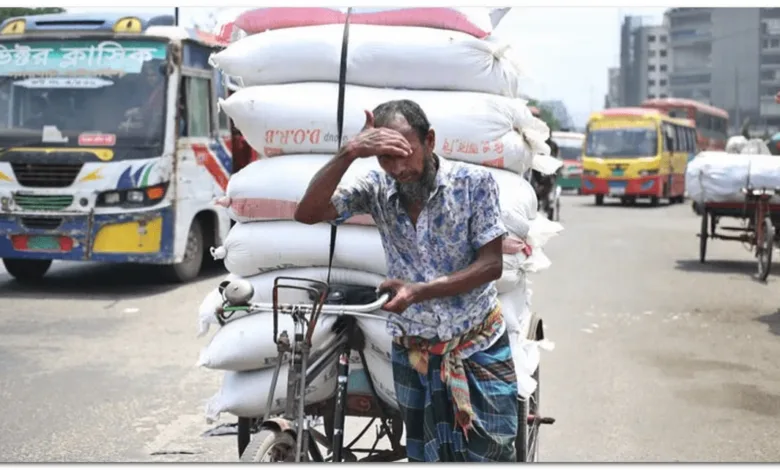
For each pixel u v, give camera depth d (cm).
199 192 1104
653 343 793
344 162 305
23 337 796
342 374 354
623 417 584
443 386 327
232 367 395
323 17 418
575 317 907
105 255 1011
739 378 679
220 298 411
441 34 401
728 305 980
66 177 1005
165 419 572
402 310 310
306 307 332
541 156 455
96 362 710
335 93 399
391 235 323
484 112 397
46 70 1041
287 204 392
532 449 448
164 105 1026
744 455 513
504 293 419
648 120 2856
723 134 4238
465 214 314
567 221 2167
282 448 325
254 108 403
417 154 306
